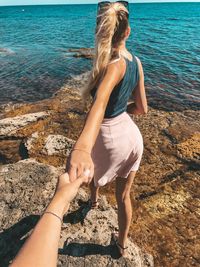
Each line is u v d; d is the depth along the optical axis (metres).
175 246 4.21
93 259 3.58
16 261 0.92
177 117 8.54
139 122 7.95
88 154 1.35
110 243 3.75
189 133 7.38
